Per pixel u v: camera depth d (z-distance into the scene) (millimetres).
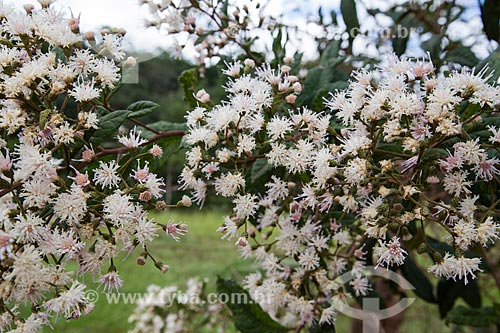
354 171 165
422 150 160
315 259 214
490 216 163
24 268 153
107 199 169
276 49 260
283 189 198
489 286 437
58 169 176
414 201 161
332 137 213
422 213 162
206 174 197
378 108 166
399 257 165
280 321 291
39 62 174
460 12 325
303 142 182
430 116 157
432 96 159
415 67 172
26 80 169
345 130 183
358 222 233
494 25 286
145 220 176
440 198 248
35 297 163
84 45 205
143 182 178
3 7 189
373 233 169
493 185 182
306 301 219
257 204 206
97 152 205
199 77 315
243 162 192
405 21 331
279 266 223
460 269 159
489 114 180
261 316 252
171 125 258
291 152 184
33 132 172
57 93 172
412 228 260
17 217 161
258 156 190
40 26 181
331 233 227
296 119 188
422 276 307
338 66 310
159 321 433
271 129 187
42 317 166
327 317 216
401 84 167
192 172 192
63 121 171
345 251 245
